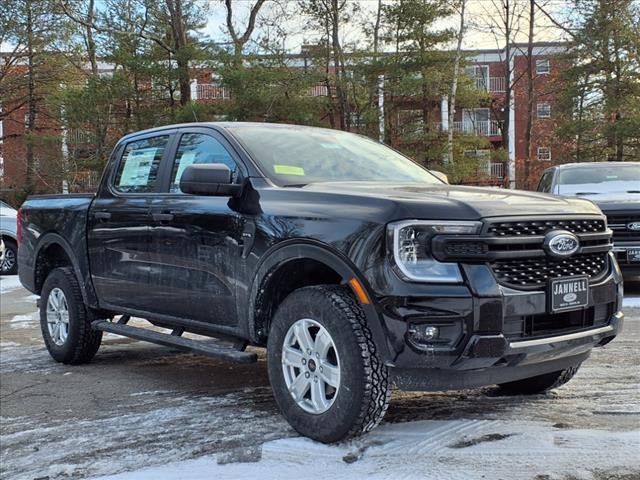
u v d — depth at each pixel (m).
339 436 3.38
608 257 3.80
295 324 3.61
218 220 4.15
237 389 4.87
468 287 3.10
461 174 26.81
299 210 3.68
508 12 30.59
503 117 36.84
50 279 6.01
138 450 3.58
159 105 25.62
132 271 4.98
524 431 3.61
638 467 3.07
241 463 3.29
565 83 30.06
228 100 25.05
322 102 26.03
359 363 3.25
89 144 25.69
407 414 4.00
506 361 3.20
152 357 6.20
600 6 27.22
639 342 5.96
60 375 5.50
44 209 6.15
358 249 3.28
